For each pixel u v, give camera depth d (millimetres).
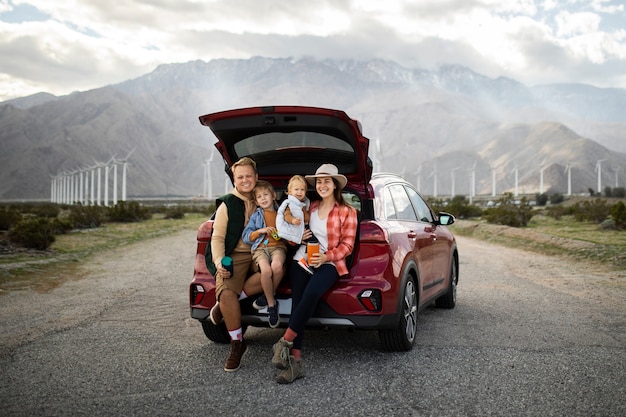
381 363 5547
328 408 4285
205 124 5855
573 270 13742
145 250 18875
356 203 6043
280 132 5832
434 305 8906
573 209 41719
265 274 5102
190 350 6090
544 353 5891
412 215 7102
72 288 10734
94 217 31359
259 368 5387
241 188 5316
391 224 5973
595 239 19859
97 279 12039
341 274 5262
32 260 14102
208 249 5387
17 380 4992
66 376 5113
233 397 4543
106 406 4328
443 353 5906
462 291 10445
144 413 4180
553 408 4270
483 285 11227
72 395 4586
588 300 9398
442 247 7852
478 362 5547
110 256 16688
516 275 12805
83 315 8070
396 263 5602
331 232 5305
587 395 4559
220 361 5637
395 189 6785
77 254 16266
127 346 6258
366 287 5359
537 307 8727
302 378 5066
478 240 24953
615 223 25672
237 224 5285
